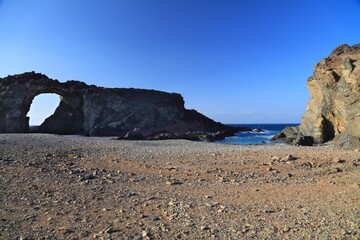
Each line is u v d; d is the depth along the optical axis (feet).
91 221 24.17
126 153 73.46
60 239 20.24
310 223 23.17
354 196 31.07
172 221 24.27
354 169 48.39
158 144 114.73
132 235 21.07
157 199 31.30
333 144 112.16
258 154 70.95
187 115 277.03
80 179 40.24
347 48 123.13
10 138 103.19
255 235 21.07
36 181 38.14
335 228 21.97
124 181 40.42
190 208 27.81
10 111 207.92
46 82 222.07
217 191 35.04
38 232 21.48
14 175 40.86
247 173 46.57
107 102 232.53
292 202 29.68
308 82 144.87
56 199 30.55
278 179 41.93
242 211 26.86
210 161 59.52
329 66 124.77
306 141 126.72
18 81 212.43
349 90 99.86
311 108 143.64
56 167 48.88
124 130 229.04
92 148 82.94
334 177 42.37
